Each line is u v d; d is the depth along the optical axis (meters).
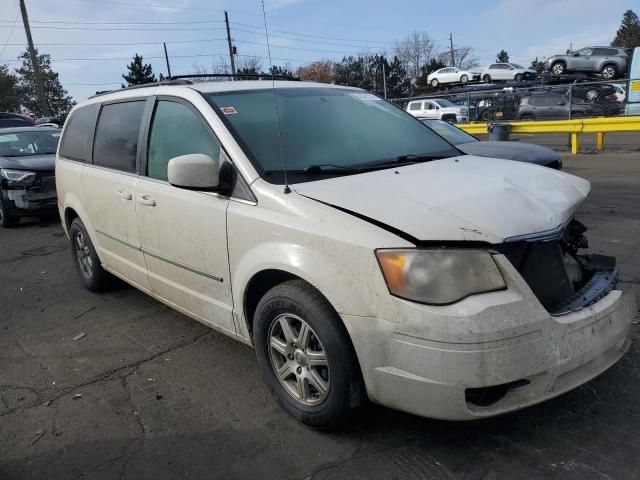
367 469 2.71
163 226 3.84
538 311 2.50
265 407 3.32
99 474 2.82
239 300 3.27
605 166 12.83
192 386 3.62
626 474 2.56
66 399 3.56
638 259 5.61
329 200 2.88
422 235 2.54
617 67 28.67
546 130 15.96
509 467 2.66
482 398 2.52
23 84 62.94
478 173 3.36
